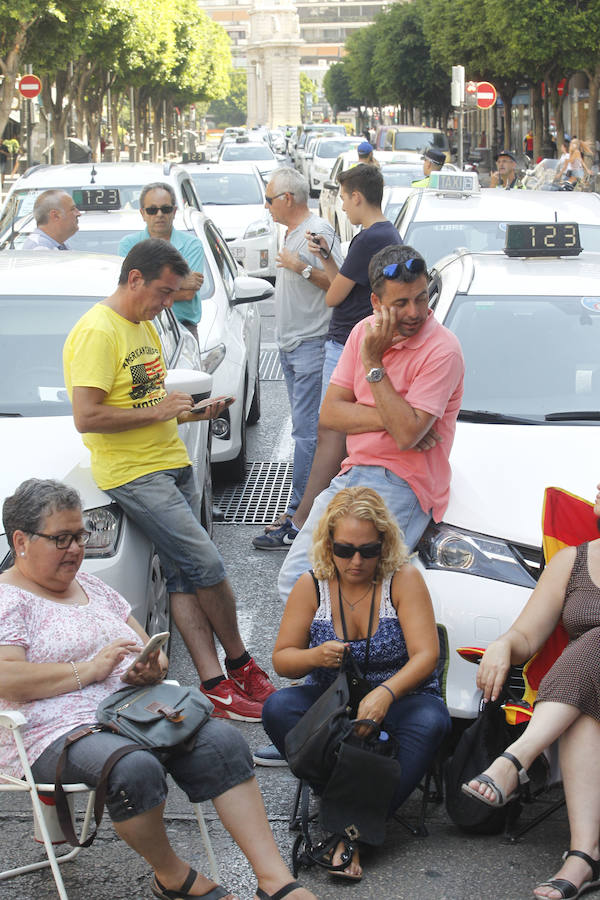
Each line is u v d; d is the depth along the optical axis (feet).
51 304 19.53
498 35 108.37
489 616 14.43
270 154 118.83
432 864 13.10
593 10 99.55
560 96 125.08
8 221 34.78
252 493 27.35
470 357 18.67
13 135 145.18
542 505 15.30
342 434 20.76
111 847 13.51
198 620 16.62
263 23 400.47
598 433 17.03
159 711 11.97
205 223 32.17
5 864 13.19
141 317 15.64
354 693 13.57
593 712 12.70
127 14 116.88
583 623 13.48
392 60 178.91
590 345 18.76
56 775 11.66
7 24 79.30
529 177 68.69
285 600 16.03
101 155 142.61
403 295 14.33
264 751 15.42
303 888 11.75
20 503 12.57
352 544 13.46
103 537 15.58
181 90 213.66
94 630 12.84
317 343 23.17
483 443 16.78
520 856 13.26
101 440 15.79
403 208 34.06
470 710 14.43
